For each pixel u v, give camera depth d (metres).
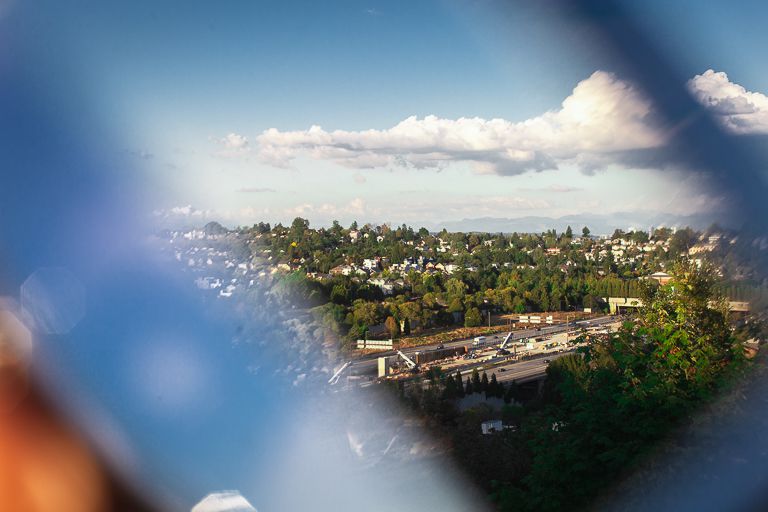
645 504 7.78
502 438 15.27
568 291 168.12
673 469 7.75
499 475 14.19
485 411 37.97
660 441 8.09
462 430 25.11
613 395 8.66
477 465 14.68
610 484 8.27
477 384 66.38
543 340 120.69
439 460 15.70
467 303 158.12
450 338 132.50
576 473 8.52
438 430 27.25
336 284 136.62
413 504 12.52
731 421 7.74
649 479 7.82
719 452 7.69
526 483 8.88
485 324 150.12
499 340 129.00
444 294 166.12
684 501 7.63
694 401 8.24
